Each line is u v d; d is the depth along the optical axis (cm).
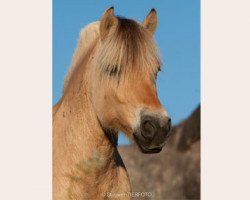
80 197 760
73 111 779
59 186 766
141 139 720
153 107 718
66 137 776
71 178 763
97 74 754
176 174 1606
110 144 768
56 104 855
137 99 726
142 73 735
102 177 766
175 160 1633
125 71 735
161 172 1622
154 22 802
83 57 802
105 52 744
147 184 1603
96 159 762
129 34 743
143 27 766
